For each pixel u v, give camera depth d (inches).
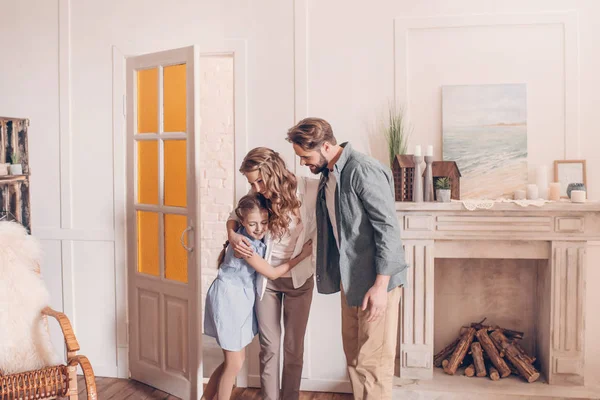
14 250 104.1
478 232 115.4
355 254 90.8
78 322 141.6
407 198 120.1
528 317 128.8
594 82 120.3
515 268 128.7
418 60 125.3
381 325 91.9
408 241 117.5
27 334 100.8
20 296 102.0
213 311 101.5
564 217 113.1
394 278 91.9
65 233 141.3
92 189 139.9
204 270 184.9
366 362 92.7
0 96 143.9
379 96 126.1
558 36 121.0
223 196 182.9
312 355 129.6
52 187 142.3
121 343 139.3
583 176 119.2
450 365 123.3
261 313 104.0
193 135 117.0
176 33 133.8
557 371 116.1
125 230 137.9
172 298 125.8
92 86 139.0
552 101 121.6
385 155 126.3
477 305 130.5
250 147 130.8
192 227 118.1
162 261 127.4
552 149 122.2
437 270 131.2
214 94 181.5
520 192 119.9
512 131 122.1
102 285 140.0
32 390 91.9
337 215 92.7
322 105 128.0
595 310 123.7
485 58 123.2
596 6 119.3
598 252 123.2
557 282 114.7
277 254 101.5
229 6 131.0
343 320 104.2
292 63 128.7
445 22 123.1
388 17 125.4
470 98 123.3
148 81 130.3
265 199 100.3
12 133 132.8
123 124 137.5
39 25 141.3
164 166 126.8
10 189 130.6
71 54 139.9
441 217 116.3
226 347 100.5
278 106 129.5
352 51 126.7
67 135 140.4
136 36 135.9
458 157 123.7
